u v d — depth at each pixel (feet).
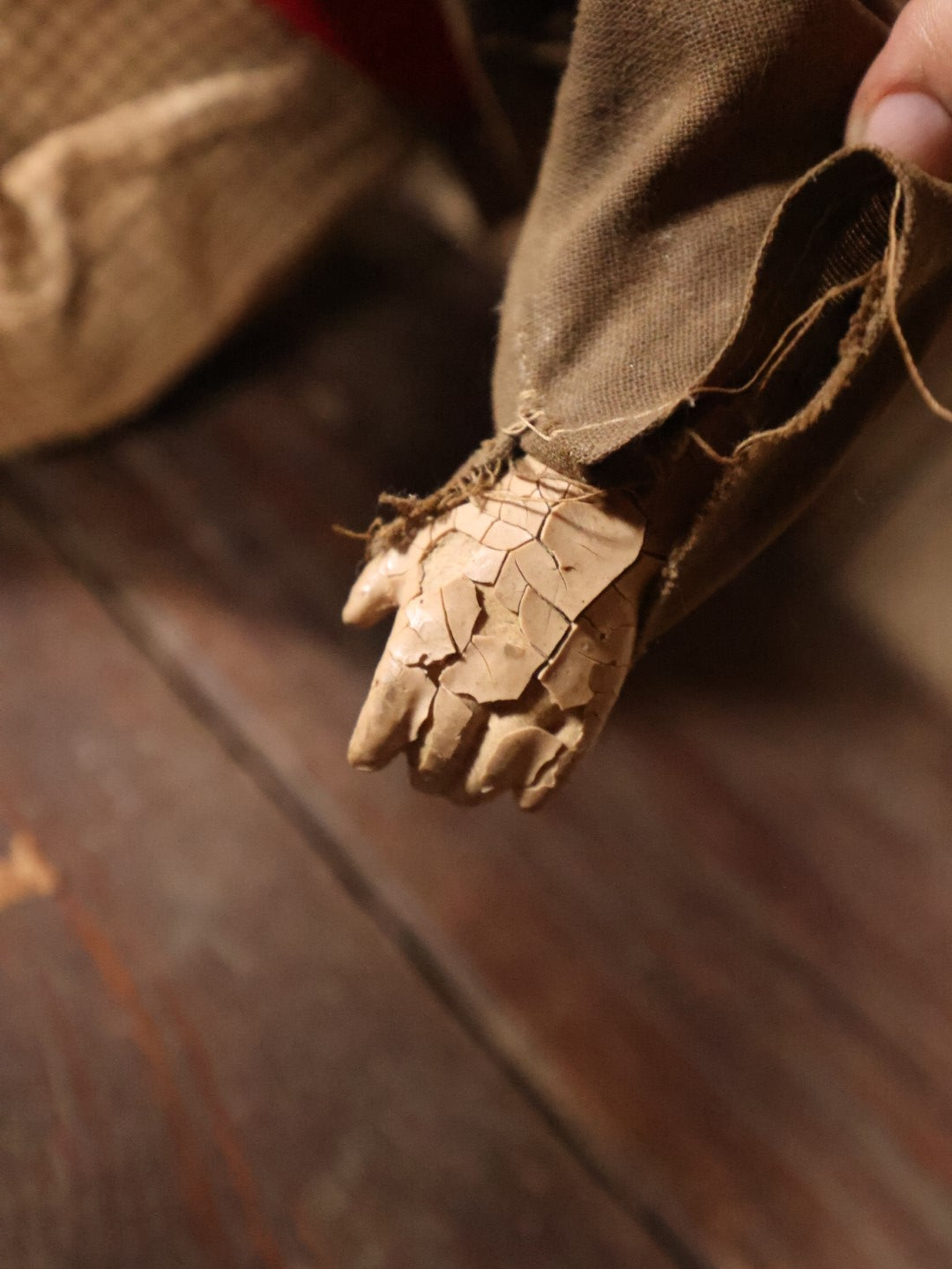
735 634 1.39
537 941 1.11
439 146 1.40
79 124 1.18
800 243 0.74
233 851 1.11
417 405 1.57
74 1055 1.01
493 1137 1.02
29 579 1.30
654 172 0.76
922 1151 1.06
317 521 1.43
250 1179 0.99
